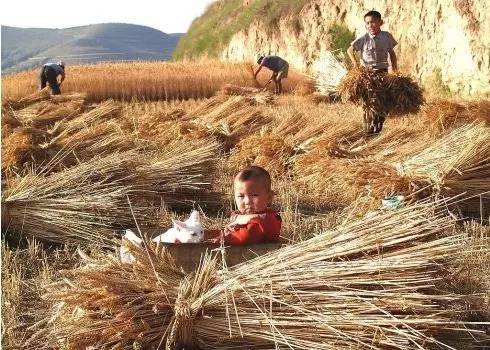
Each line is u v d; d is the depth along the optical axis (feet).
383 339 12.26
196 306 12.87
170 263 14.46
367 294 12.68
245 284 13.03
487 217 23.15
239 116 39.63
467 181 23.35
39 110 46.34
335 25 116.06
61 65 67.67
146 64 111.86
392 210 14.46
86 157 27.37
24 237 21.11
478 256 17.63
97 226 21.53
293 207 25.14
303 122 36.11
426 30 86.22
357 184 24.93
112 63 114.73
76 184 22.71
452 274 14.15
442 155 24.43
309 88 77.36
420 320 12.34
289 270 13.17
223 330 12.86
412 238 13.52
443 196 22.99
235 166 31.50
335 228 14.37
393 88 35.29
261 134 34.09
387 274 12.98
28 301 16.30
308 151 30.63
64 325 13.12
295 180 28.84
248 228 15.94
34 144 27.40
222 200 25.98
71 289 13.62
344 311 12.57
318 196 26.55
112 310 12.96
